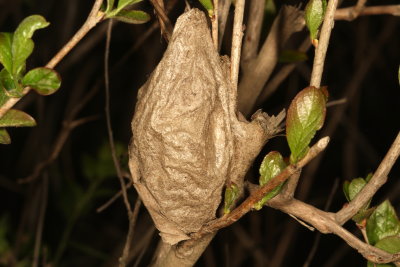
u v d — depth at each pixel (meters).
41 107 0.97
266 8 0.64
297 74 1.04
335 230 0.52
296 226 1.05
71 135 1.11
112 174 0.86
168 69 0.49
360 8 0.63
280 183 0.49
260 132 0.51
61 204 0.87
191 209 0.51
